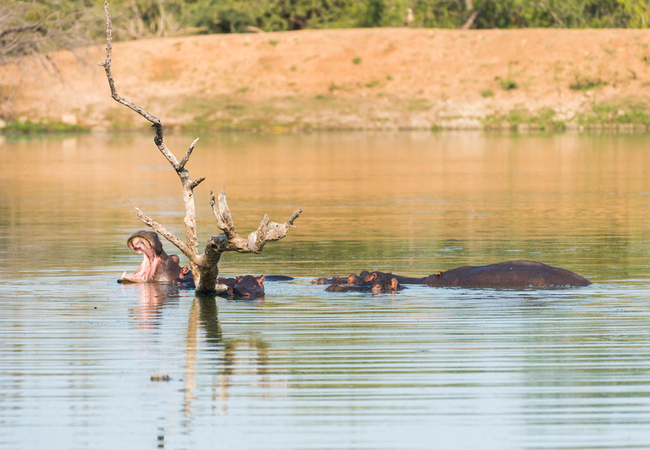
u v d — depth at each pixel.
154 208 83.69
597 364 31.69
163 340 35.34
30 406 27.88
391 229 68.50
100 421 26.70
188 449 24.72
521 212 78.88
